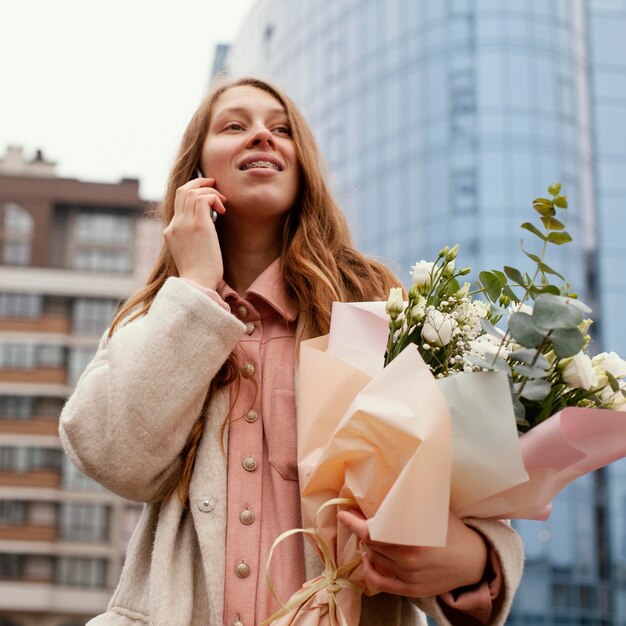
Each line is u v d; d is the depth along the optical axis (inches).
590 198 978.7
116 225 1581.0
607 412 61.9
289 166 90.9
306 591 67.9
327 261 88.8
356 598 67.9
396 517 59.9
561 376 67.7
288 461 76.0
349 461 65.1
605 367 70.0
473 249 936.3
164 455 74.6
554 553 902.4
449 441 61.4
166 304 77.3
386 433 62.6
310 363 70.2
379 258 96.3
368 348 71.4
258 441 77.3
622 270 970.7
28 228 1558.8
